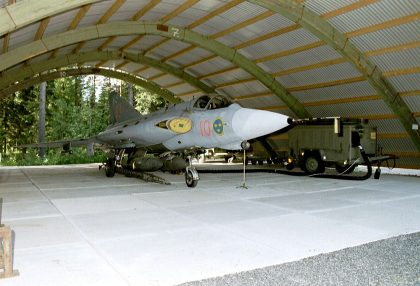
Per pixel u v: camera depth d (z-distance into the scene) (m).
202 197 9.48
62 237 5.52
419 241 5.29
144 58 22.94
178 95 28.88
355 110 17.20
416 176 15.14
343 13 12.87
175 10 14.98
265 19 14.62
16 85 23.97
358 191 10.61
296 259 4.53
